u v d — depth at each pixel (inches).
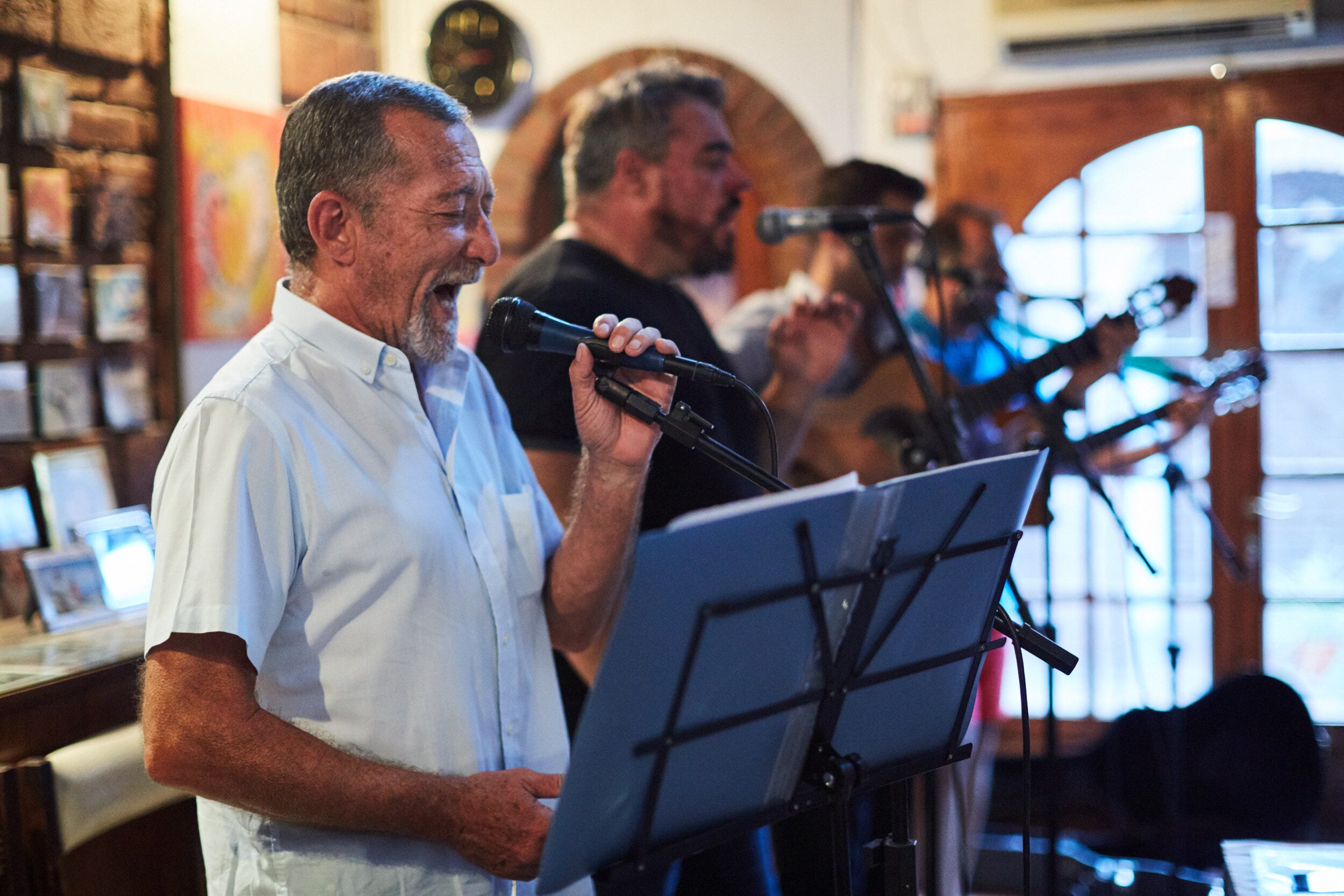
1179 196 157.8
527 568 60.4
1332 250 154.3
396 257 54.7
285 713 52.4
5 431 91.4
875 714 50.2
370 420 54.9
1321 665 157.3
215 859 54.3
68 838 71.7
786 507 41.5
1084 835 141.1
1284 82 153.2
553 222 172.9
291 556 51.5
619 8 166.6
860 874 99.9
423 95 55.9
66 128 96.0
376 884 53.1
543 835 50.1
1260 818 124.1
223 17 117.5
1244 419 157.6
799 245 167.2
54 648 83.5
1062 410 105.1
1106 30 153.4
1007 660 117.3
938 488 46.1
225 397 51.6
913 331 124.1
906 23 161.5
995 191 161.2
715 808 46.4
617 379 56.6
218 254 114.0
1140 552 93.4
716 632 42.1
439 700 53.9
